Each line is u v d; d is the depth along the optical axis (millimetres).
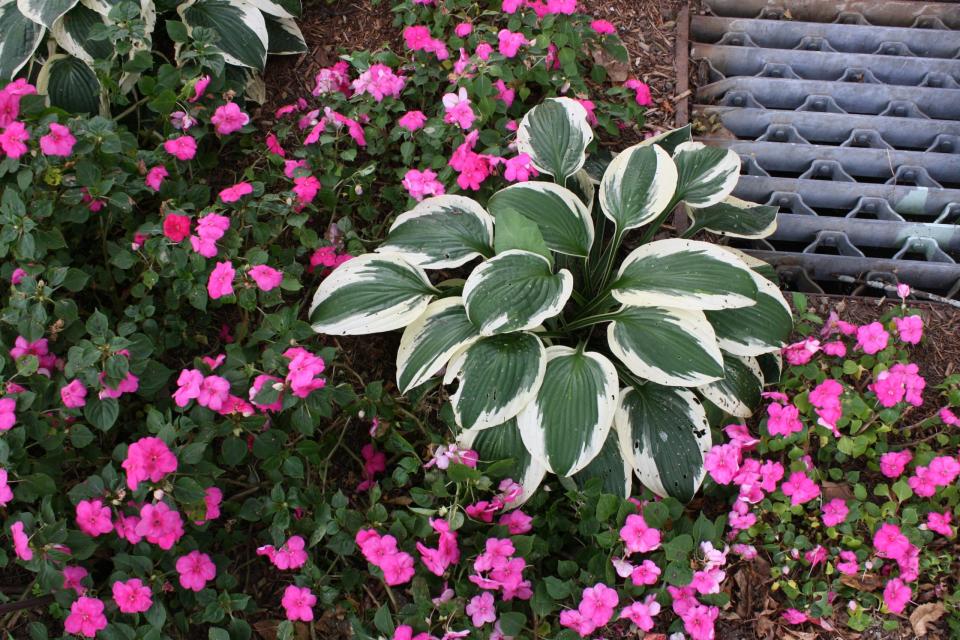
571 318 1532
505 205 1457
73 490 1260
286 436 1341
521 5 1639
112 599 1301
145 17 1506
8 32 1515
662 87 1764
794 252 1697
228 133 1535
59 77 1512
